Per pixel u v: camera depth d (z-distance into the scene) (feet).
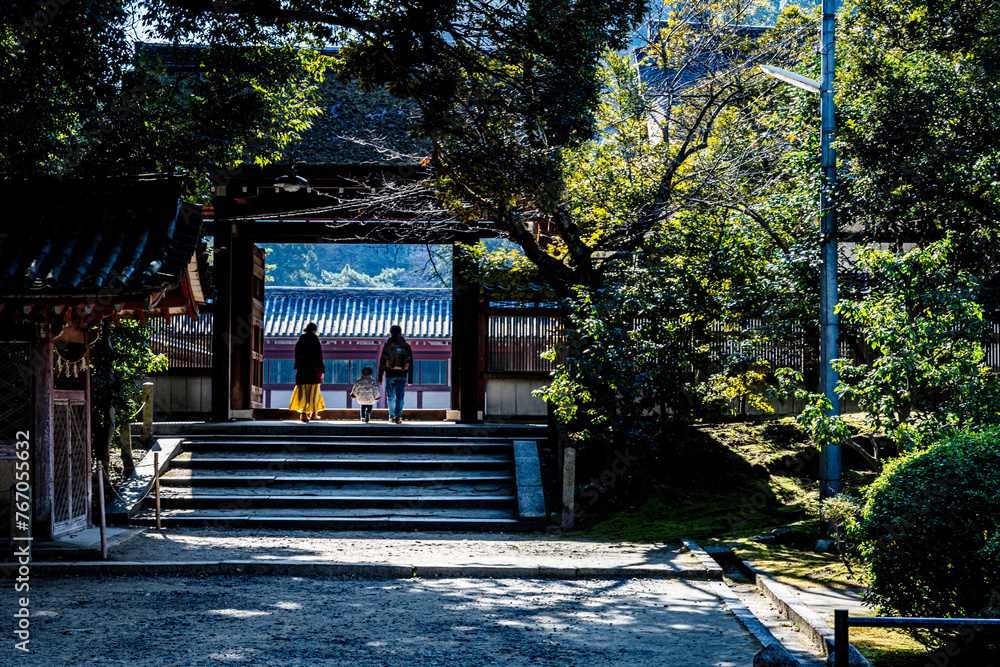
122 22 41.52
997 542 20.22
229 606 25.11
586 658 20.49
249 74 43.47
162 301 35.53
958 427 31.45
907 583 22.30
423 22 35.42
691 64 62.18
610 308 47.42
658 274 49.06
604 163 51.16
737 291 47.60
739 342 50.57
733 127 55.26
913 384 34.24
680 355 48.01
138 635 21.36
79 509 37.01
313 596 27.04
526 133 42.45
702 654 21.12
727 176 51.75
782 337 48.06
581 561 34.30
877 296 39.22
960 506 21.63
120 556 32.86
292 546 36.81
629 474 47.70
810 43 56.80
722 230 49.60
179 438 53.42
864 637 22.68
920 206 42.09
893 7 44.70
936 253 35.99
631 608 26.63
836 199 39.83
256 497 46.06
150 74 43.65
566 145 44.50
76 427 36.70
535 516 44.52
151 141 43.09
